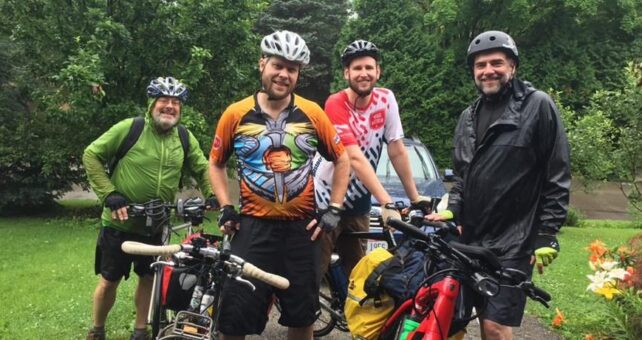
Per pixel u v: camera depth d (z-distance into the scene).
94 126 10.23
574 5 16.62
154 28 10.08
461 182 3.12
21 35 10.26
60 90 9.93
